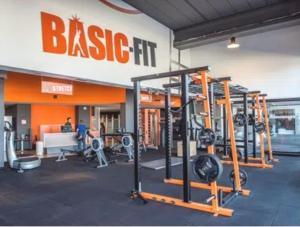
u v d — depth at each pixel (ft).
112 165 24.89
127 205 13.03
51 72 19.74
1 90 22.39
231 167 22.85
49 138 33.96
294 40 29.27
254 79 31.91
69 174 20.79
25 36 18.21
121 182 17.93
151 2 25.98
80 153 31.96
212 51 34.78
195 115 14.39
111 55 24.71
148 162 25.66
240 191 14.49
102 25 24.00
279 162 25.27
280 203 13.02
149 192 15.08
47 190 15.97
